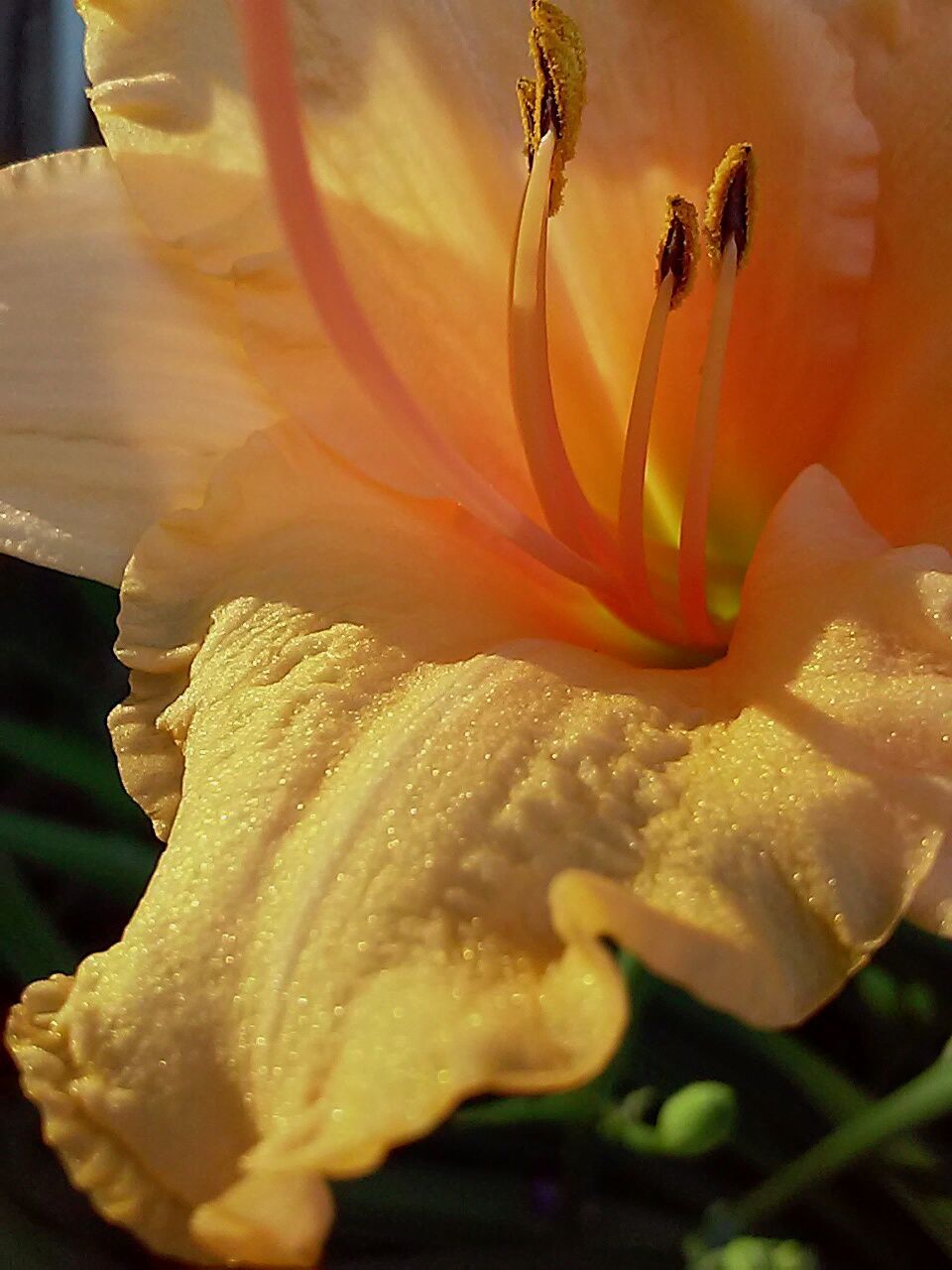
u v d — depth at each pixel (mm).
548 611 142
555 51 127
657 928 97
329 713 121
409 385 142
